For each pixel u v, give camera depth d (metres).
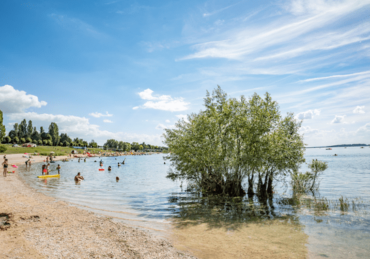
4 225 10.83
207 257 8.37
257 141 18.73
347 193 20.64
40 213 13.20
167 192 23.09
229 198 19.69
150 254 8.44
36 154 96.44
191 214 14.55
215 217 13.83
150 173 46.31
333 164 58.00
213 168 21.36
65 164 71.00
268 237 10.41
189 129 22.61
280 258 8.30
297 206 16.27
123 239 9.86
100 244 9.11
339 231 11.05
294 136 20.72
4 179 28.72
